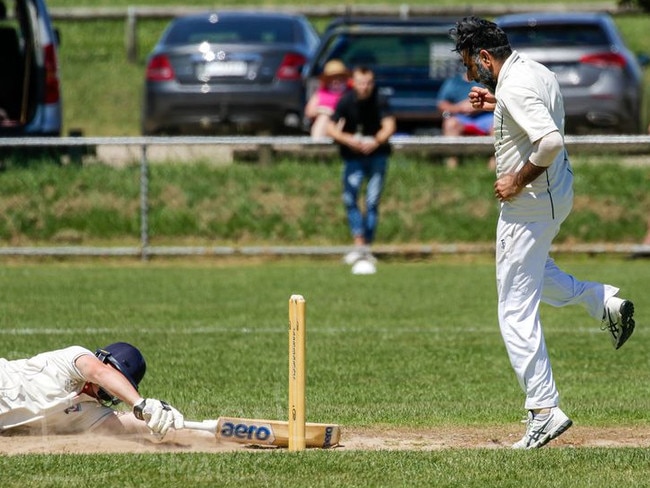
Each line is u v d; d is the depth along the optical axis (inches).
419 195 2413.9
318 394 1229.7
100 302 1825.8
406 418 1116.5
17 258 2310.5
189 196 2399.1
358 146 2186.3
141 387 1251.2
